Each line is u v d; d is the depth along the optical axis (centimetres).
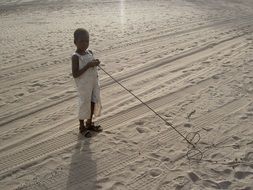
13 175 490
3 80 902
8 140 590
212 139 562
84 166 504
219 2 2623
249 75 846
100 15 1994
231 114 647
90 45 1226
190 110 671
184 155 520
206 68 920
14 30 1608
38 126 637
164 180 466
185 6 2372
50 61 1063
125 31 1470
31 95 791
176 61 1004
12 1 2627
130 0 2673
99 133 594
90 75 536
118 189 452
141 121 635
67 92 801
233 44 1186
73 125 632
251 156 512
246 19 1806
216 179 463
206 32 1422
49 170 498
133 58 1050
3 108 722
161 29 1501
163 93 764
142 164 503
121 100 736
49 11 2223
